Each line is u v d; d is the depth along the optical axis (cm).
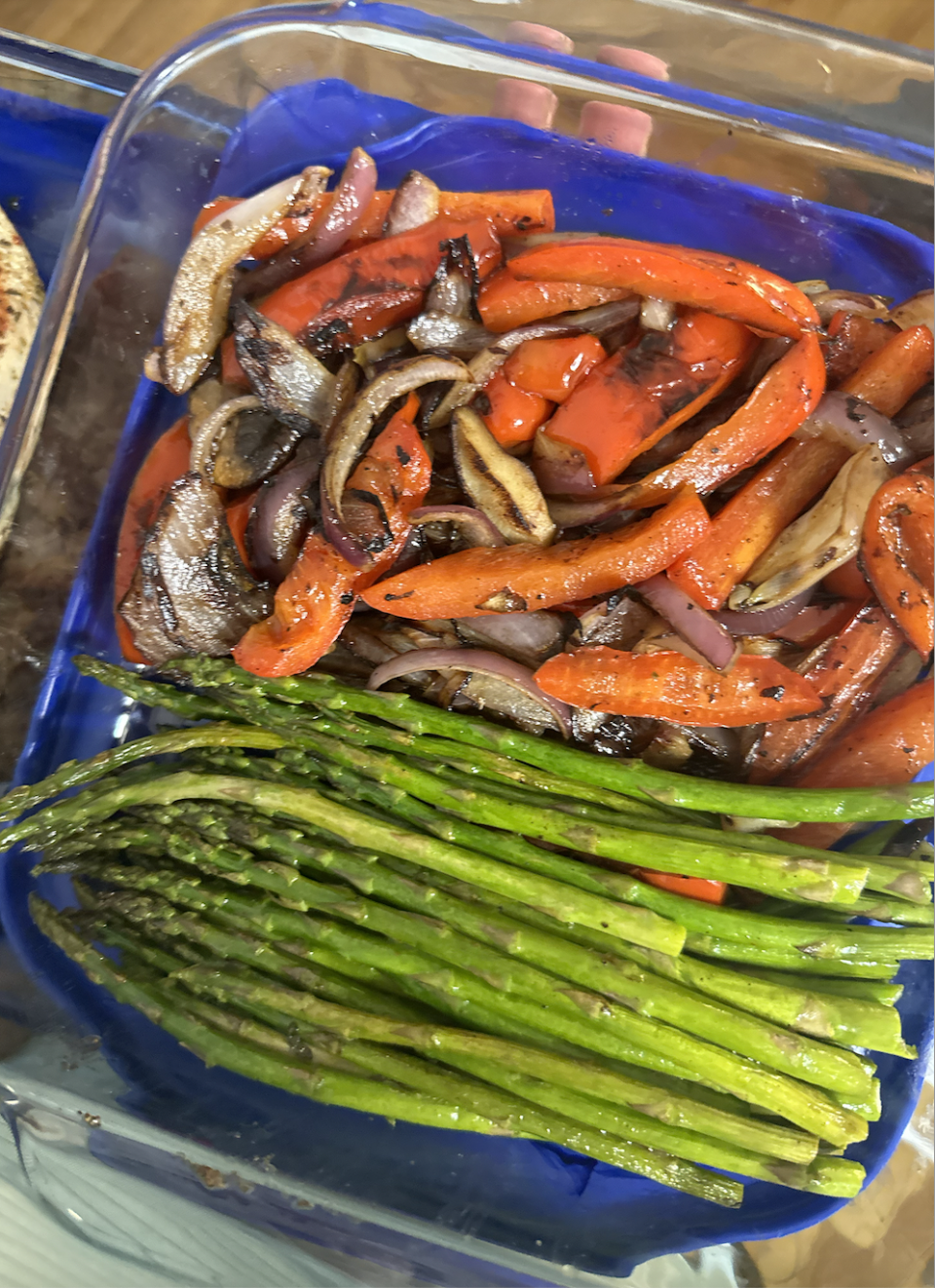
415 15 24
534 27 24
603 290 23
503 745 21
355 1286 21
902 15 28
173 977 23
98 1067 23
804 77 24
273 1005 22
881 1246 22
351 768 22
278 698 23
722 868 20
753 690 21
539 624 22
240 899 22
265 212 24
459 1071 21
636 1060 20
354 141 26
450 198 24
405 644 23
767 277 21
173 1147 22
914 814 20
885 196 24
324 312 24
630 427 22
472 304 23
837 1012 20
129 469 26
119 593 25
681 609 21
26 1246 21
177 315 24
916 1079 22
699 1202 22
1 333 26
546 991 20
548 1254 21
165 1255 21
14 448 24
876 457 21
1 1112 22
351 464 22
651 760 23
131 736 27
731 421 21
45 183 28
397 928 21
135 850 24
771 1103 20
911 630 21
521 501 22
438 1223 21
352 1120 24
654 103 24
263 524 23
